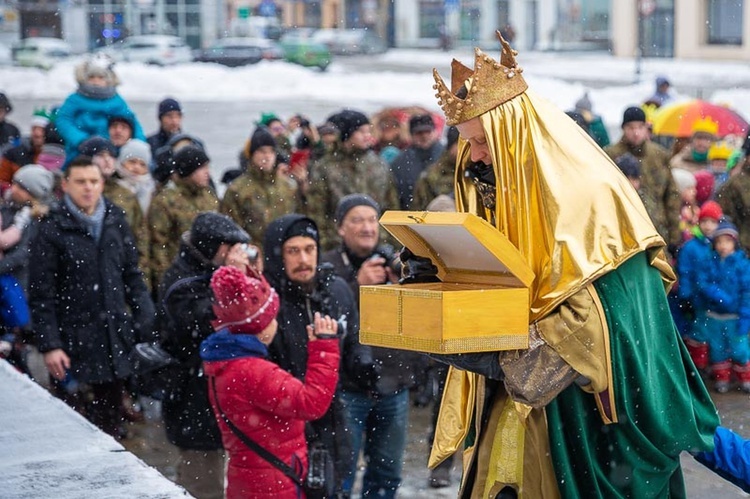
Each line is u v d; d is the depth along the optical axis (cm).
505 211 329
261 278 509
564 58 5206
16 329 885
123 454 456
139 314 768
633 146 1010
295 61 4466
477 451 353
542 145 327
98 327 751
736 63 4566
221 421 492
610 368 314
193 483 586
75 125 1116
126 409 809
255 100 3344
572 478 330
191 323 567
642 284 328
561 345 312
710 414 351
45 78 3641
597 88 3353
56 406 527
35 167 891
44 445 465
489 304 310
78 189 746
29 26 5516
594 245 317
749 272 880
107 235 756
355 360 581
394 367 593
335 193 982
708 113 1340
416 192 974
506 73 330
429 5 6519
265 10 5784
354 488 667
